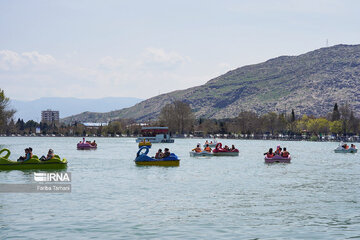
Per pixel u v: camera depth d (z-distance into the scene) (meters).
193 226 23.47
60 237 21.20
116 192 34.34
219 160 69.69
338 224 24.09
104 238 21.14
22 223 23.69
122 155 85.19
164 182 40.78
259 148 124.88
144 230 22.58
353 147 100.06
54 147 131.62
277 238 21.34
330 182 41.59
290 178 44.75
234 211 27.23
